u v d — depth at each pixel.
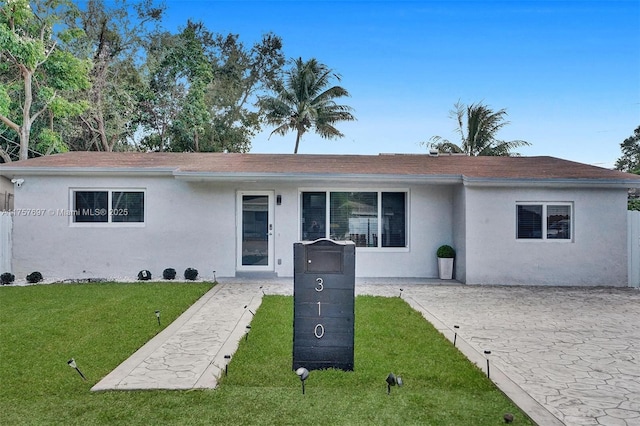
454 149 29.27
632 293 9.42
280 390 3.94
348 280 4.51
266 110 34.12
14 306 7.58
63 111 19.19
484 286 10.21
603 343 5.63
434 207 11.37
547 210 10.54
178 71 27.50
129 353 5.04
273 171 10.43
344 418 3.37
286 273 11.30
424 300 8.48
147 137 28.02
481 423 3.32
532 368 4.65
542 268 10.42
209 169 10.57
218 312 7.25
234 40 33.06
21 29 18.27
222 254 11.13
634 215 10.43
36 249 10.75
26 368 4.51
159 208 10.99
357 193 11.41
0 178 12.12
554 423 3.34
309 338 4.50
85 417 3.37
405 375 4.35
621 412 3.55
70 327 6.19
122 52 25.02
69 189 10.84
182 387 3.99
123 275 10.91
